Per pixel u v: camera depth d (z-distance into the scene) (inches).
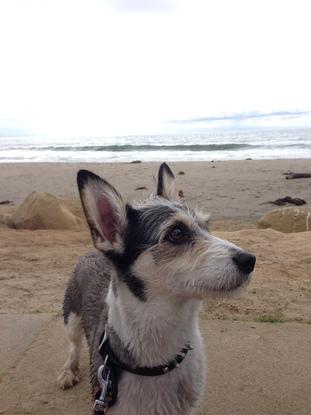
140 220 17.5
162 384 17.2
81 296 23.0
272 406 21.3
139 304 16.7
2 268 41.9
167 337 16.8
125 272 17.0
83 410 21.6
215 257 16.4
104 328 18.6
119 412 17.3
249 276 16.6
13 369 24.5
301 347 25.8
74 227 60.2
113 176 117.3
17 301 33.9
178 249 16.8
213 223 65.0
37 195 61.7
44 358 25.5
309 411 21.0
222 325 28.5
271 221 59.6
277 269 39.9
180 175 116.5
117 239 17.3
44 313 30.9
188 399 17.9
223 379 23.1
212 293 16.4
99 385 17.7
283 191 89.8
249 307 31.8
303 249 45.4
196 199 85.0
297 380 23.0
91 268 22.9
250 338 26.8
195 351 18.0
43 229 59.4
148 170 126.7
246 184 99.3
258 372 23.6
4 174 133.6
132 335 16.9
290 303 32.6
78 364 24.0
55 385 23.3
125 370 17.1
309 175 104.5
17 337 27.7
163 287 16.6
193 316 17.4
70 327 23.8
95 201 17.3
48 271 40.9
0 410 21.5
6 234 55.2
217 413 20.9
